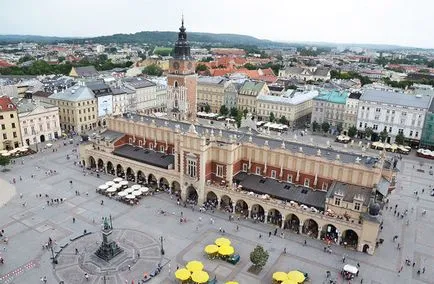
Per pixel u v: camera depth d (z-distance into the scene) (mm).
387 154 173000
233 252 85625
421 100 184875
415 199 123062
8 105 156625
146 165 124688
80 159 146125
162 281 78812
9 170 136875
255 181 113625
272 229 101438
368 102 192625
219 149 113188
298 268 84562
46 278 78625
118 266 83188
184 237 95938
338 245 94500
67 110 188250
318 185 107938
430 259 89375
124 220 103688
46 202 112688
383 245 94812
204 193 113062
